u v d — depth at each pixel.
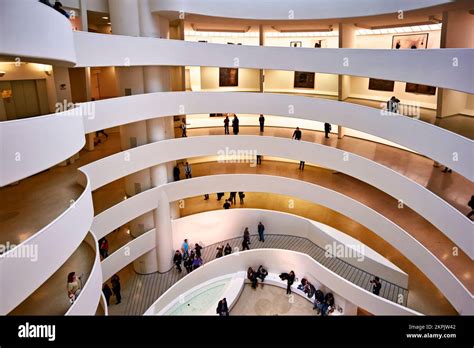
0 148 7.44
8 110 15.79
